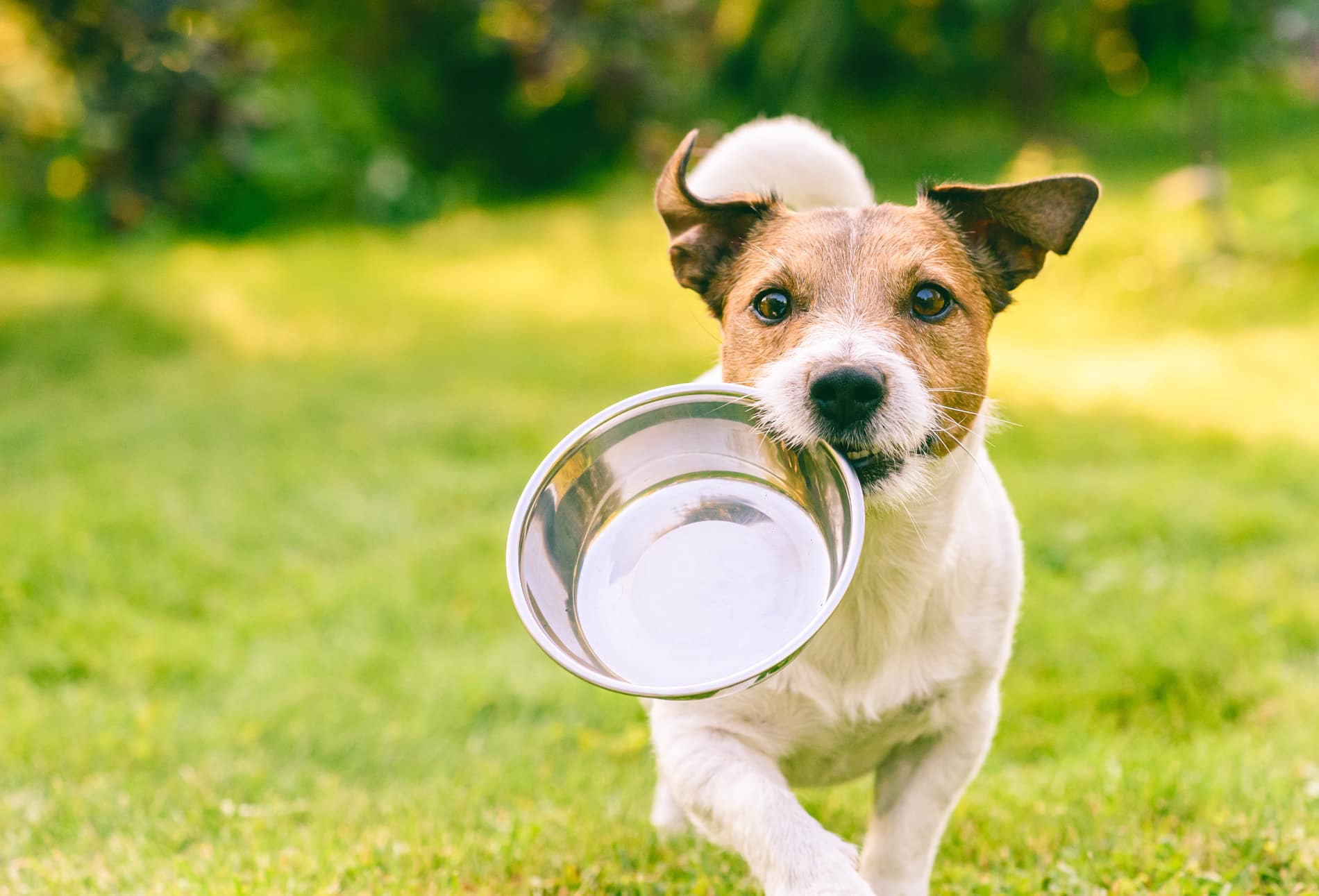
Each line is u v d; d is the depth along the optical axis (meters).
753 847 0.80
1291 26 4.24
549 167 4.41
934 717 0.89
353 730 1.12
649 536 0.83
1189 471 1.75
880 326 0.85
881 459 0.83
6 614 1.27
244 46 3.31
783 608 0.81
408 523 1.53
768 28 4.55
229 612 1.30
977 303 0.89
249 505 1.57
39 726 1.10
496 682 1.18
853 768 0.91
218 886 0.89
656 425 0.83
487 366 2.41
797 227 0.90
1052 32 4.30
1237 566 1.38
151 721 1.11
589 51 4.14
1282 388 2.17
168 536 1.44
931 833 0.89
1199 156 3.28
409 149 4.34
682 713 0.85
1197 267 2.93
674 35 4.34
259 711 1.14
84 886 0.91
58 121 3.48
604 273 3.30
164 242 3.60
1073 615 1.26
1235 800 0.97
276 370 2.36
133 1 2.85
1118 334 2.71
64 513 1.47
